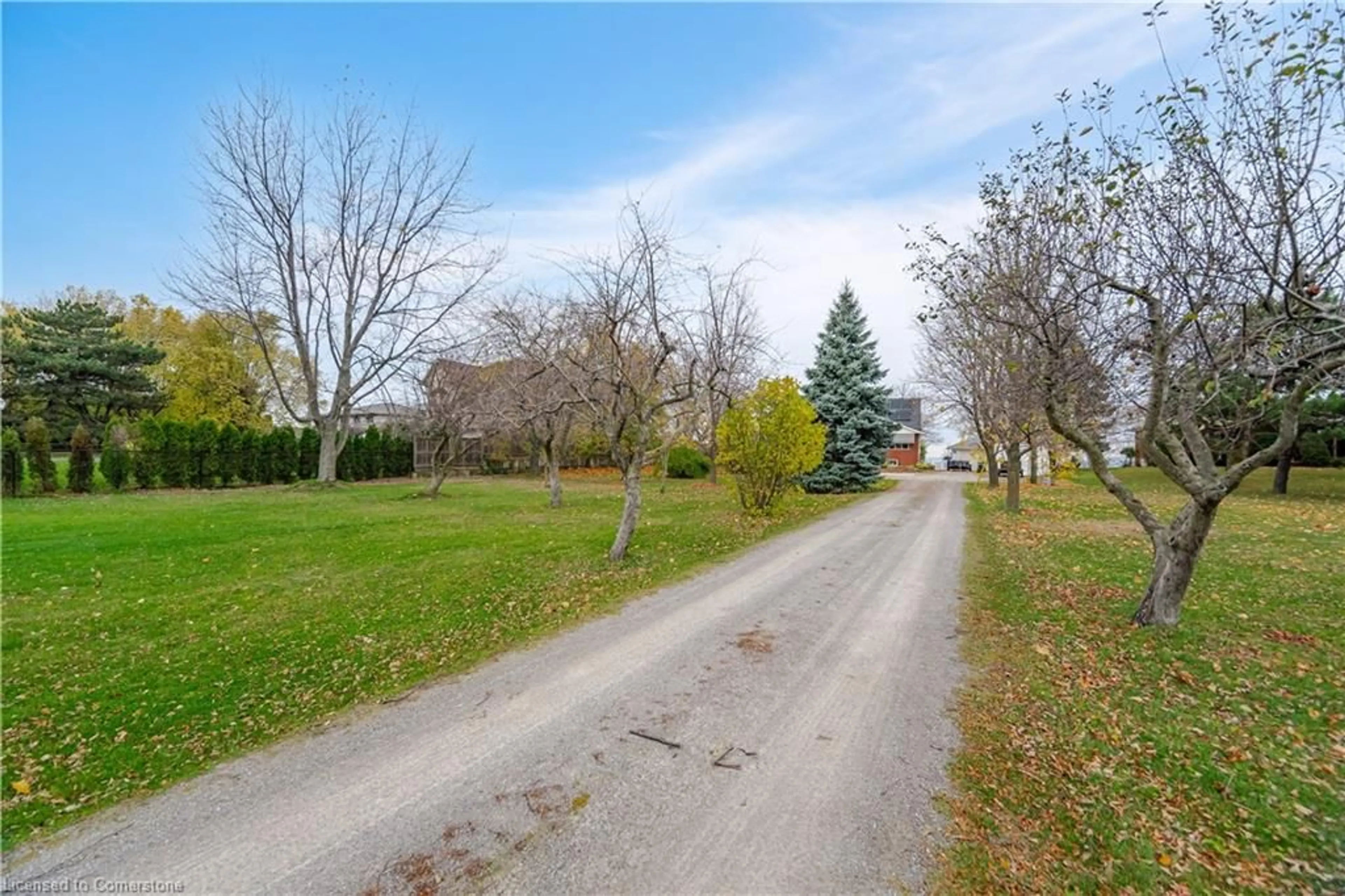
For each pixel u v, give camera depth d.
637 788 3.52
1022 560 9.96
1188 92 4.95
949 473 45.81
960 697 4.73
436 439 29.39
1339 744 3.88
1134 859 2.90
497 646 5.94
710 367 11.24
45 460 19.66
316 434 28.30
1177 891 2.70
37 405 26.73
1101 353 6.61
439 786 3.56
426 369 22.94
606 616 6.88
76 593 7.73
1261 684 4.78
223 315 27.72
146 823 3.25
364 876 2.82
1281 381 5.21
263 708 4.64
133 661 5.59
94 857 2.98
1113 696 4.66
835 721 4.36
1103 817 3.22
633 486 9.84
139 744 4.11
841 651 5.77
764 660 5.53
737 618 6.83
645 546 11.05
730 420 15.30
